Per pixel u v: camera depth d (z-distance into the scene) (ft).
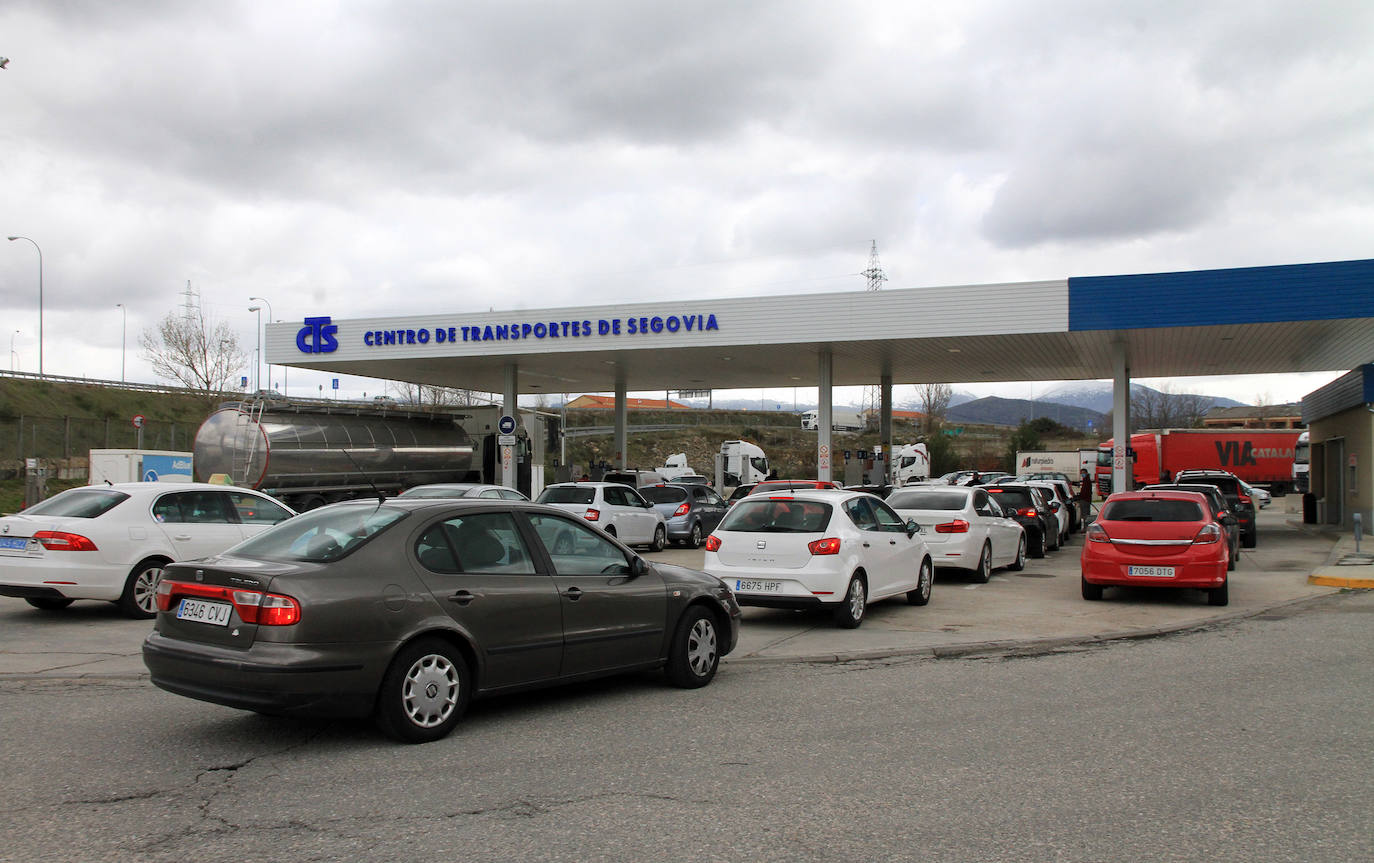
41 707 22.56
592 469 121.19
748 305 81.82
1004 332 75.15
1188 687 25.03
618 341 84.99
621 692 24.63
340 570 18.88
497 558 21.44
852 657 29.50
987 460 238.27
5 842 13.94
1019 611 39.68
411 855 13.50
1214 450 162.61
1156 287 71.51
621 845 13.89
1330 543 75.51
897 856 13.48
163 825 14.71
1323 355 89.66
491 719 21.66
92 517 34.58
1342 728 20.70
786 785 16.78
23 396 155.84
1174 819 15.02
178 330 156.25
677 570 26.09
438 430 96.37
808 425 270.26
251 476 74.90
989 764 18.06
